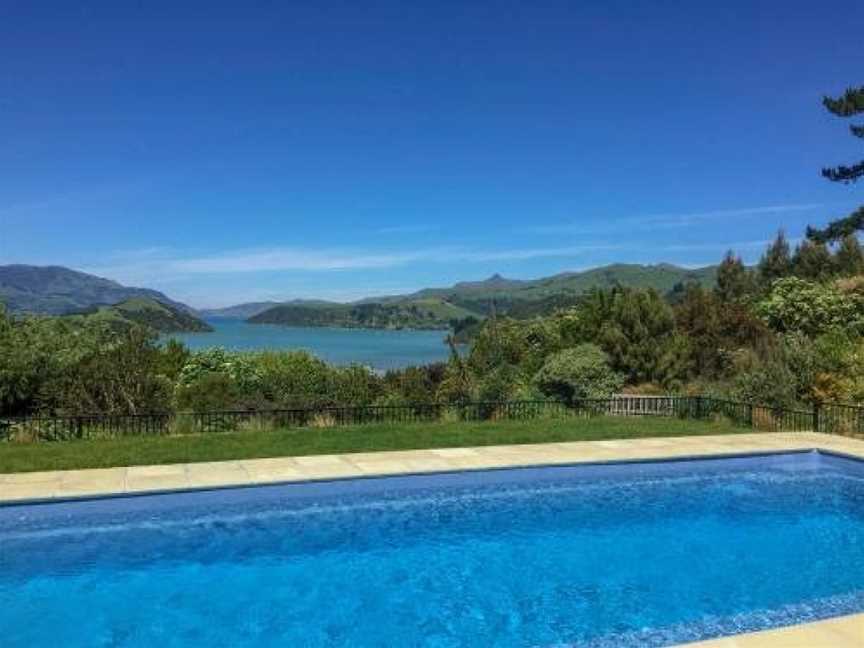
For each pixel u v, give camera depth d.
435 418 17.92
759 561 9.65
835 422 17.19
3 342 16.89
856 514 11.73
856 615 6.81
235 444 14.15
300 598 8.40
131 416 15.32
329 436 15.11
